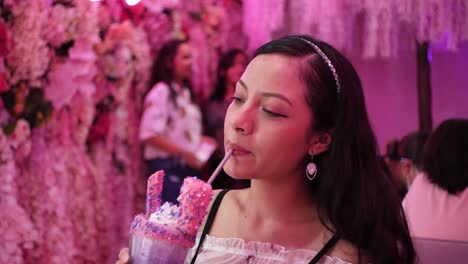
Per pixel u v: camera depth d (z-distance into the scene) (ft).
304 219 4.53
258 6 12.49
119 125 12.26
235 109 4.28
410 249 4.67
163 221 3.73
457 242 5.52
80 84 10.43
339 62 4.40
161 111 12.16
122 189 12.34
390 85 14.73
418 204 7.22
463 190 7.08
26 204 9.60
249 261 4.33
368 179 4.50
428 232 7.02
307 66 4.24
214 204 4.78
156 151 12.09
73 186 10.59
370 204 4.44
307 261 4.32
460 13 11.42
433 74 14.67
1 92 9.04
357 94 4.47
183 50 12.51
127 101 12.47
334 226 4.40
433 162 7.22
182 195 3.77
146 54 12.90
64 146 10.35
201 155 12.80
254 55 4.39
